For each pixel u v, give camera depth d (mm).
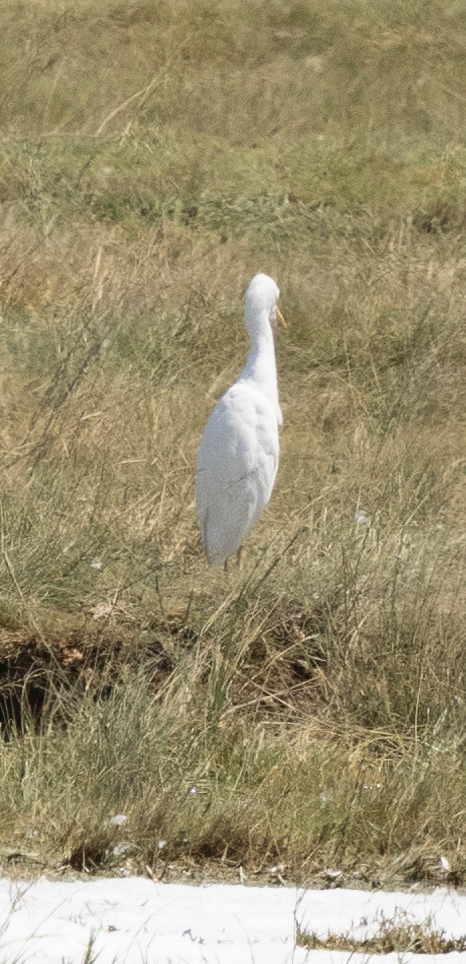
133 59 27406
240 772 8406
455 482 13383
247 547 11641
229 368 15625
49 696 9070
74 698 9242
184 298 16906
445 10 32188
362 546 10844
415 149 23984
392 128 25781
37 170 20594
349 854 7832
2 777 8109
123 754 8227
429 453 13703
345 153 22969
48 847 7562
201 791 8234
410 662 9695
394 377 15609
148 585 10695
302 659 10031
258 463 10523
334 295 17531
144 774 8148
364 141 24156
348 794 8219
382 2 32125
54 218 19141
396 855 7824
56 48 26625
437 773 8469
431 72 29000
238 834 7773
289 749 8758
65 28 27484
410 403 15008
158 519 11641
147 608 10367
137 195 20469
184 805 7961
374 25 31047
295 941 6418
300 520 11805
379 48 29844
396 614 10031
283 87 27359
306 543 11211
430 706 9445
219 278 17469
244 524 10633
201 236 19516
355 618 10070
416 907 7090
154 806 7805
